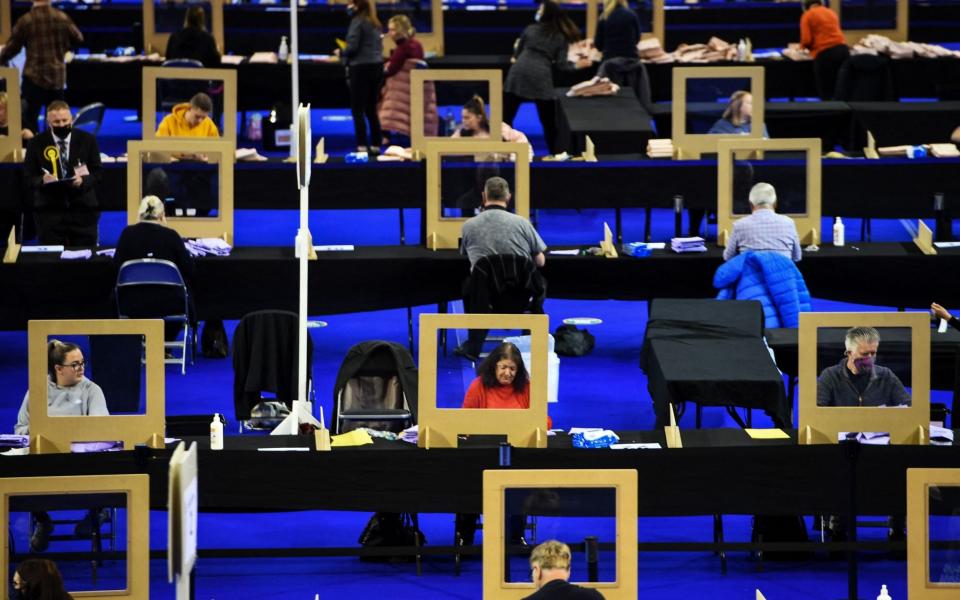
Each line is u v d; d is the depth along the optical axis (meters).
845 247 32.56
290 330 26.66
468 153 32.28
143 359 22.12
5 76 36.66
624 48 46.03
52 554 19.36
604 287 31.95
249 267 31.67
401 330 34.97
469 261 31.69
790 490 21.25
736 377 24.83
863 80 47.47
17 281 31.34
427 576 23.00
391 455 21.19
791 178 32.41
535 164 36.69
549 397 28.89
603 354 33.31
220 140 32.66
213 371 31.98
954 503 19.78
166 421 23.47
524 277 30.16
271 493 21.23
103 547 19.45
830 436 22.23
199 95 36.72
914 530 19.88
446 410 22.11
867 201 36.88
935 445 21.23
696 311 26.92
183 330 30.62
